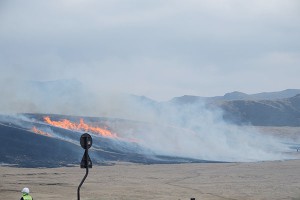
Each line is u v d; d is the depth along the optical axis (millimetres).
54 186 43969
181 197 37562
